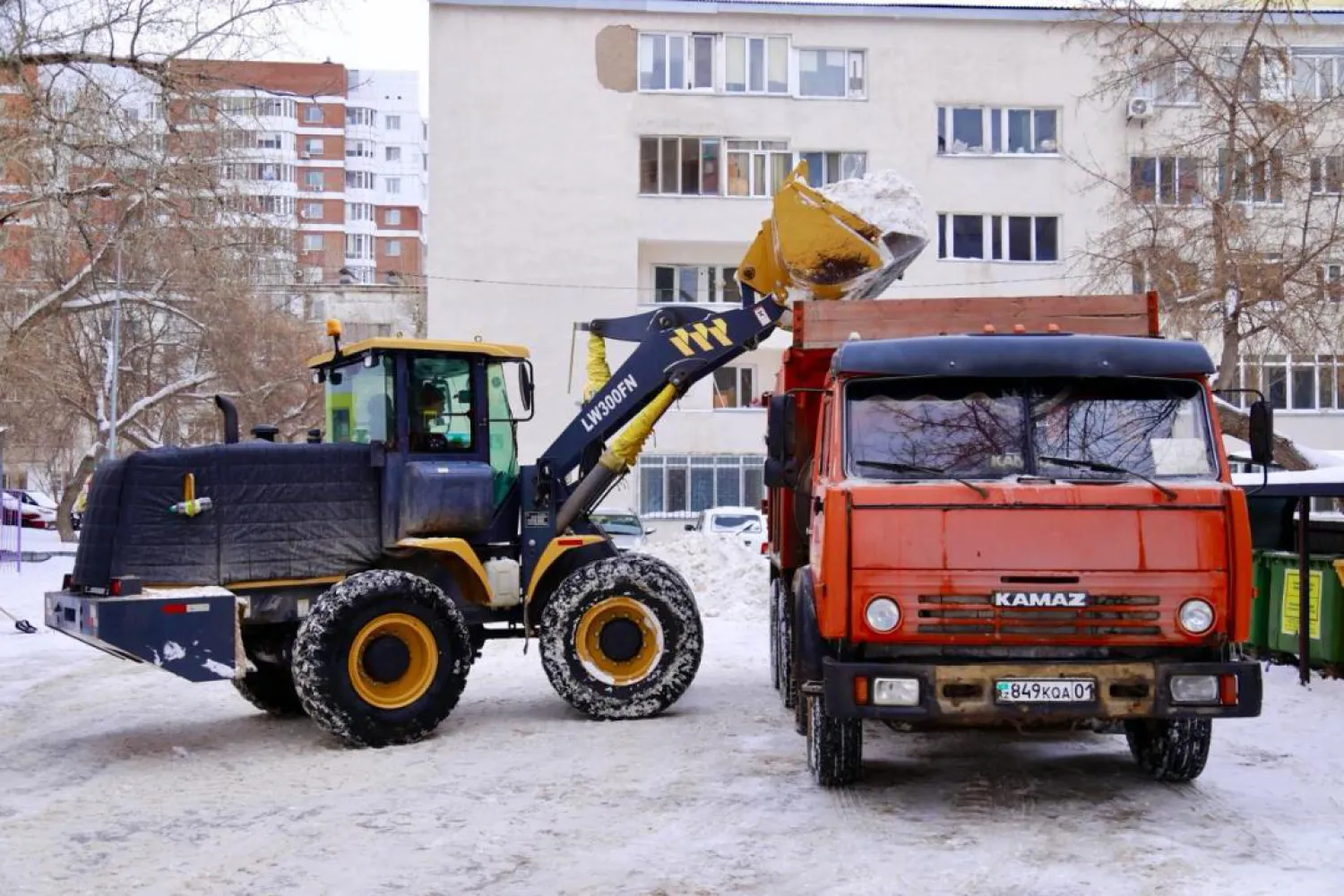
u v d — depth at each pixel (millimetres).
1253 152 19625
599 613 10234
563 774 8258
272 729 10266
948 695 6484
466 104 34188
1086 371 7062
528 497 10773
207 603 9000
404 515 10078
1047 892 5566
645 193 34688
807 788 7688
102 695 12117
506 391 10906
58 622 9711
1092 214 34844
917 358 7148
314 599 9953
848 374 7234
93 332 37062
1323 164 19891
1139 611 6555
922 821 6859
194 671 8922
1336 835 6418
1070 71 34969
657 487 34844
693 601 10414
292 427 41156
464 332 34156
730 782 7906
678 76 34844
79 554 9695
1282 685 11234
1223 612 6562
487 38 34250
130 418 35281
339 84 20375
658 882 5859
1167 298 19922
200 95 18422
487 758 8844
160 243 23234
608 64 34562
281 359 38406
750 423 34875
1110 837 6426
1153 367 7062
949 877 5805
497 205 34281
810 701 7625
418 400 10352
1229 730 9289
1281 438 19641
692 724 10000
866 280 10562
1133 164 34688
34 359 31750
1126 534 6609
